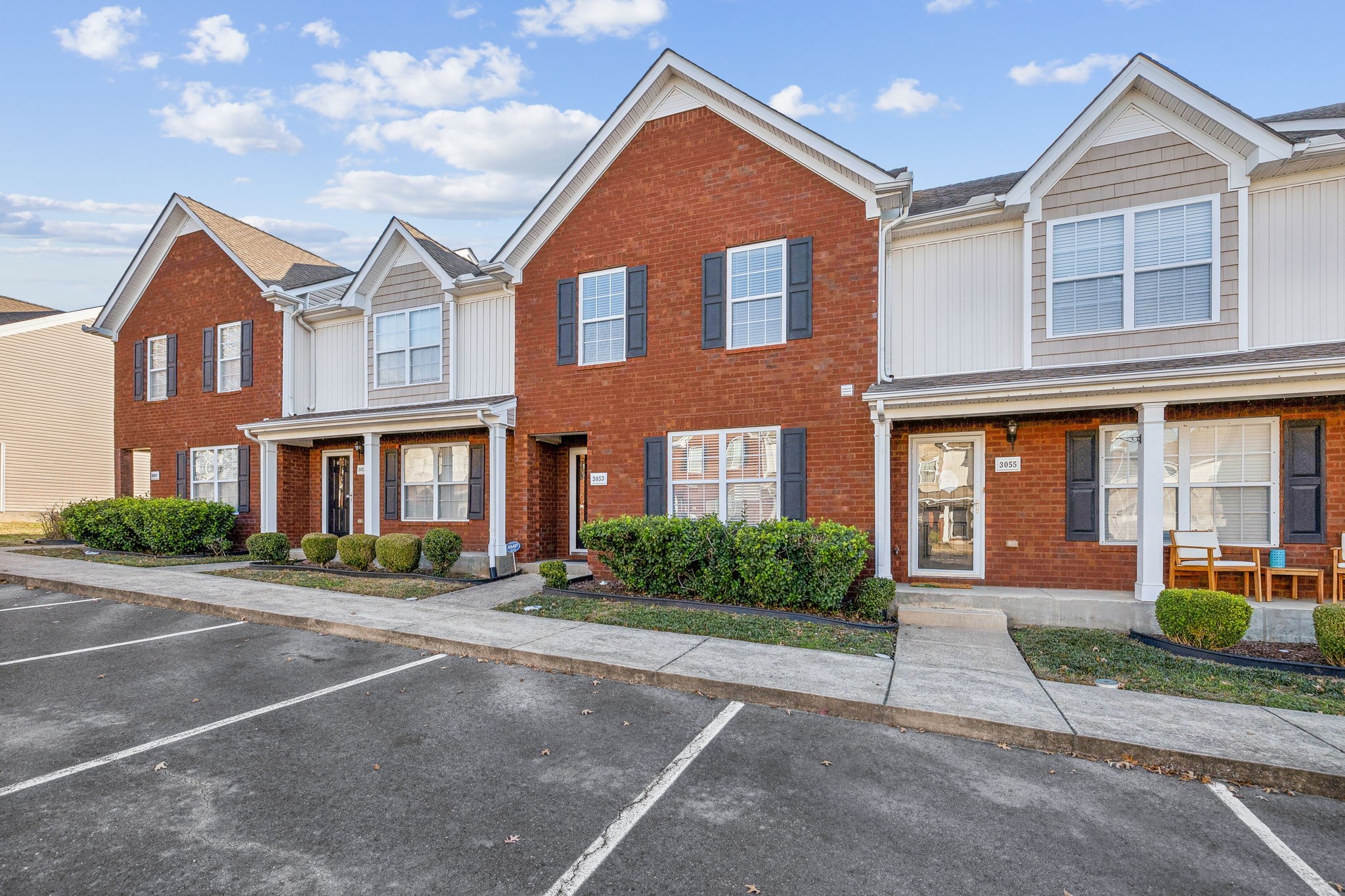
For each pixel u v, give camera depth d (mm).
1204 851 3279
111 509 14375
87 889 2887
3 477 19406
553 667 6195
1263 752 4184
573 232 11133
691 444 10141
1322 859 3238
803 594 8242
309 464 14539
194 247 15500
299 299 14172
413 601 8953
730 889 2934
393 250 13188
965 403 8117
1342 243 7570
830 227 9359
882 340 9125
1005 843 3326
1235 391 7078
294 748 4414
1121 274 8344
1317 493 7676
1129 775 4113
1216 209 7934
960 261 9312
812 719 4996
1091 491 8578
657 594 9211
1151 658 6430
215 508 14016
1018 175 10969
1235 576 7902
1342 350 7129
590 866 3094
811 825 3480
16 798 3701
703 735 4691
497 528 11023
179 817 3514
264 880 2971
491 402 11477
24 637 7344
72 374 21203
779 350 9586
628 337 10602
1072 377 7766
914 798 3795
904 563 9312
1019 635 7387
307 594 9344
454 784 3922
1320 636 6117
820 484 9273
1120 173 8375
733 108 9922
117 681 5809
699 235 10180
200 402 15234
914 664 6156
